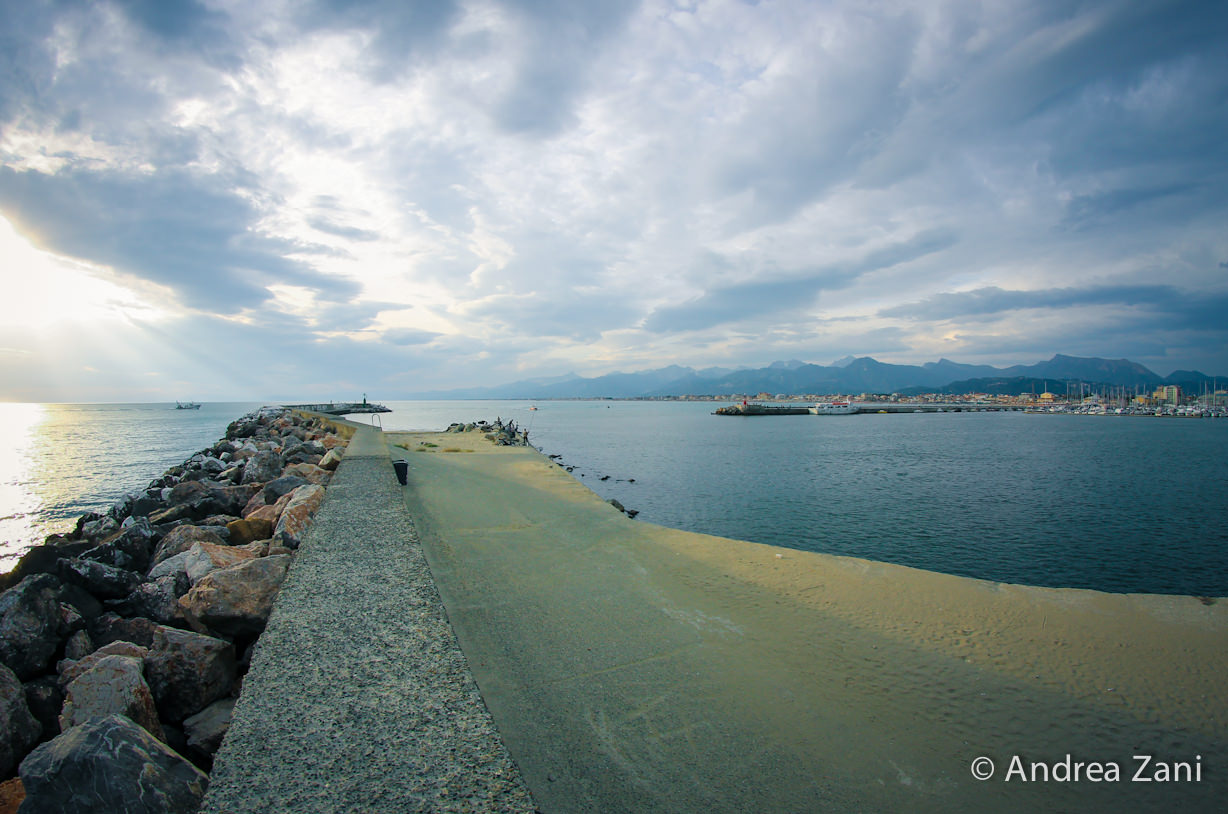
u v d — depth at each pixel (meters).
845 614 4.48
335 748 1.81
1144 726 2.96
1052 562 14.42
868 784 2.57
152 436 57.94
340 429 21.77
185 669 3.46
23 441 50.16
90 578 4.78
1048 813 2.39
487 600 4.81
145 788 2.15
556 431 70.75
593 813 2.35
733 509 20.58
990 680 3.44
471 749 1.83
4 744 3.06
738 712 3.13
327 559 3.82
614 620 4.40
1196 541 16.41
